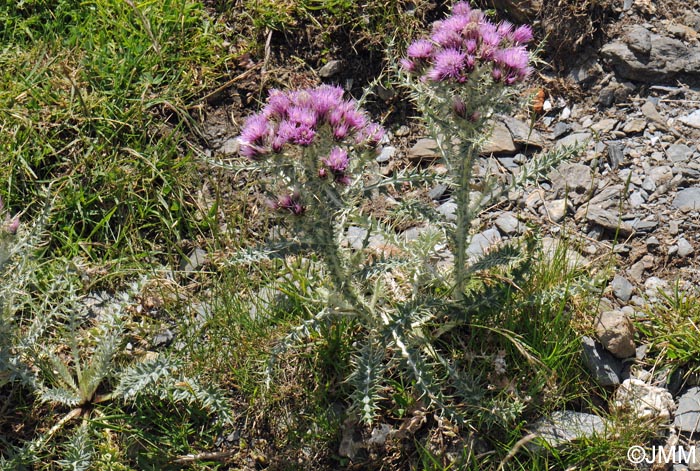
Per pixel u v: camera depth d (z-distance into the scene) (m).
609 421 1.05
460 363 1.08
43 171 1.17
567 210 1.16
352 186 1.03
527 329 1.08
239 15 1.25
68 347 1.10
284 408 1.07
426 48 1.03
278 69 1.24
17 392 1.08
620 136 1.20
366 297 1.09
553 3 1.24
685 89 1.22
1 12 1.24
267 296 1.12
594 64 1.23
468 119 1.01
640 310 1.11
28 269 1.09
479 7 1.27
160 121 1.20
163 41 1.23
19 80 1.20
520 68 1.00
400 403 1.06
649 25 1.24
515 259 1.05
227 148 1.20
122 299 1.10
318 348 1.08
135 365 1.07
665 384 1.07
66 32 1.24
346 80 1.24
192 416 1.07
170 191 1.17
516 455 1.04
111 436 1.06
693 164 1.17
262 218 1.17
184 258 1.15
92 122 1.19
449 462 1.04
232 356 1.09
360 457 1.05
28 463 1.04
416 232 1.16
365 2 1.25
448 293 1.08
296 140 0.99
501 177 1.18
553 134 1.21
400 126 1.22
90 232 1.16
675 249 1.13
